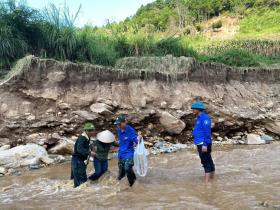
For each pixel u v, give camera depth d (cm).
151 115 1357
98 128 1270
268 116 1588
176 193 732
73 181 836
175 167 983
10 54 1388
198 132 823
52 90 1270
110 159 1109
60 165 1016
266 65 2156
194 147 1300
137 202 677
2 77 1326
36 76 1264
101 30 1792
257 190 729
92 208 648
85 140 814
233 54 2088
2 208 662
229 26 6284
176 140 1365
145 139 1315
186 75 1565
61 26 1520
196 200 679
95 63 1530
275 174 867
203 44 3484
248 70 1831
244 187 756
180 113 1411
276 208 612
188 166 991
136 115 1340
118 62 1599
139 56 1717
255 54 2816
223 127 1473
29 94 1231
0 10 1423
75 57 1509
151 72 1491
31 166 981
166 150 1221
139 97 1406
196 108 836
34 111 1214
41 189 789
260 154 1148
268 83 1888
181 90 1516
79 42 1526
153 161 1065
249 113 1576
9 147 1097
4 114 1172
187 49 1934
